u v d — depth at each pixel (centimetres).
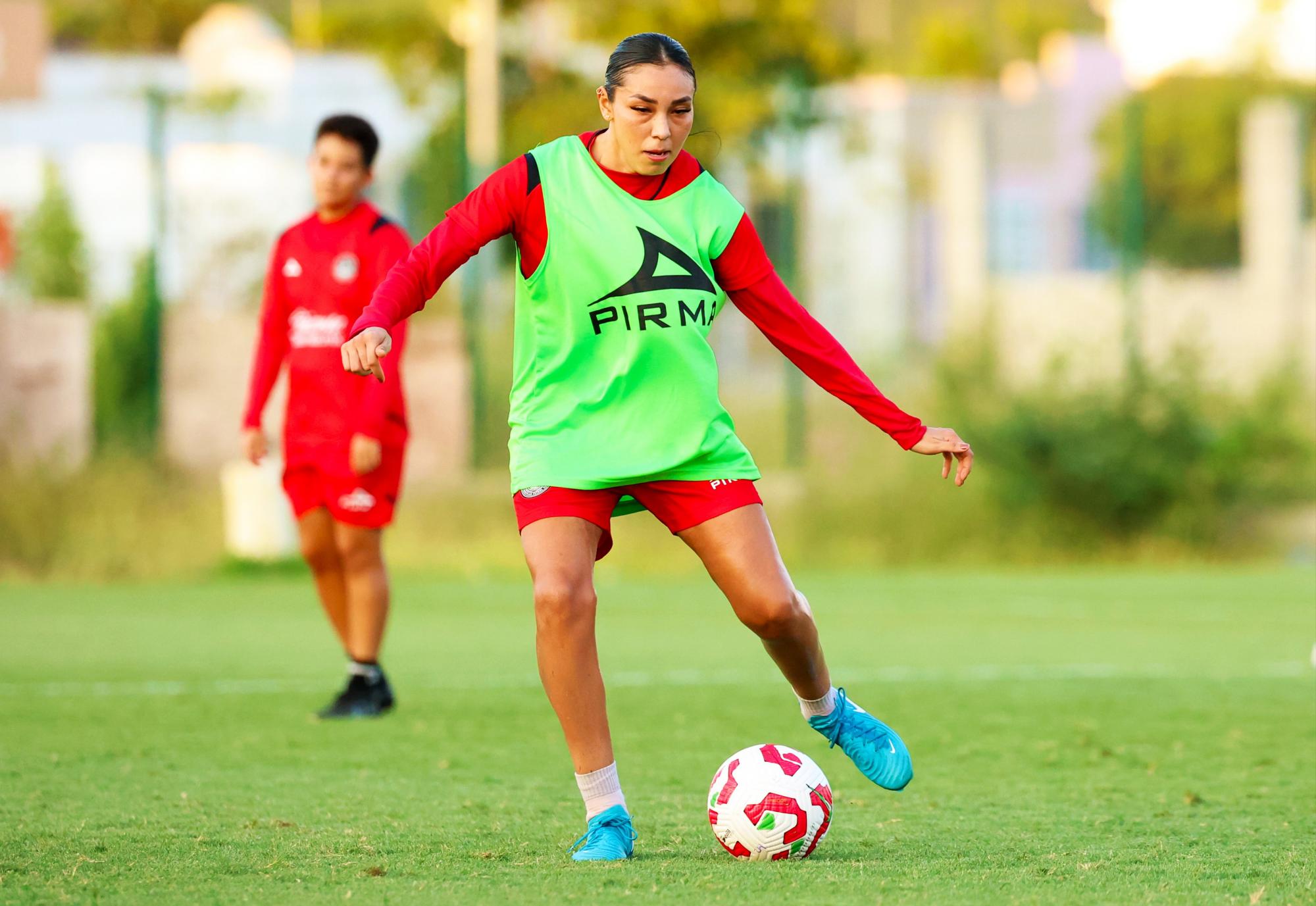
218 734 2347
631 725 2452
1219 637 3884
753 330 6781
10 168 6375
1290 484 6531
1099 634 3959
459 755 2158
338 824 1639
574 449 1491
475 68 7244
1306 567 6216
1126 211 6750
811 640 1531
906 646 3678
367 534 2508
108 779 1944
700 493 1501
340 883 1341
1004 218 7988
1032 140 10588
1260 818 1702
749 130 6788
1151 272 6831
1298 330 7106
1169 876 1377
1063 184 10650
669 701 2731
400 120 7069
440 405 6309
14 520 5603
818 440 6575
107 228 6362
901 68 14250
